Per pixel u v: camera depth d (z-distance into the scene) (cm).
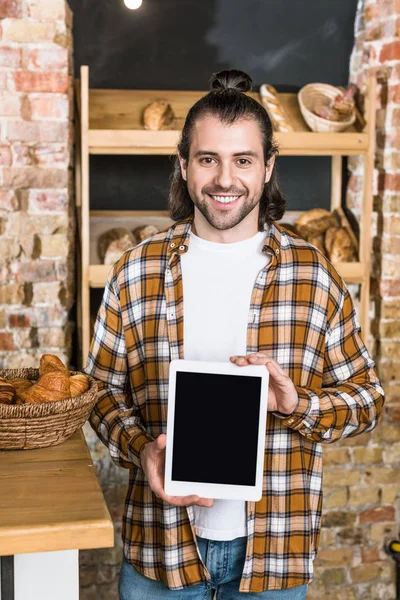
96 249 269
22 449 161
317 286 163
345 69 296
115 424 165
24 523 130
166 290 163
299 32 291
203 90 287
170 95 279
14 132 249
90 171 286
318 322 162
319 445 166
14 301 258
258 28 288
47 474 150
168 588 166
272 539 160
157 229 271
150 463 149
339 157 297
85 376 170
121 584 174
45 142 252
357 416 162
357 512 296
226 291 161
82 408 162
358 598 300
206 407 144
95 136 249
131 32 280
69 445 164
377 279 286
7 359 261
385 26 274
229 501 160
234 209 154
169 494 145
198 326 161
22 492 142
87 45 278
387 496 296
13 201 253
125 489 278
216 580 163
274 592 162
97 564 281
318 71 294
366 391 165
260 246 164
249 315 160
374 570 300
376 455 293
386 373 287
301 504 161
